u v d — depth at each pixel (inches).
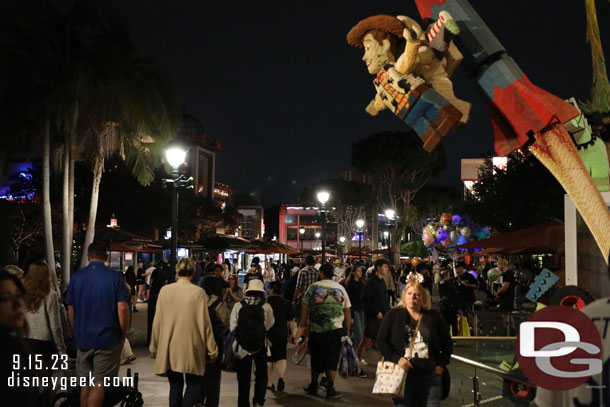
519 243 440.1
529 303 539.2
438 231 1333.7
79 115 906.7
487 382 207.0
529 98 168.4
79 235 1417.3
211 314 303.3
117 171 1700.3
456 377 226.5
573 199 164.6
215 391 303.7
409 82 174.2
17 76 882.1
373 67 183.9
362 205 2716.5
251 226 4382.4
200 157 3225.9
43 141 895.7
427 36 176.4
